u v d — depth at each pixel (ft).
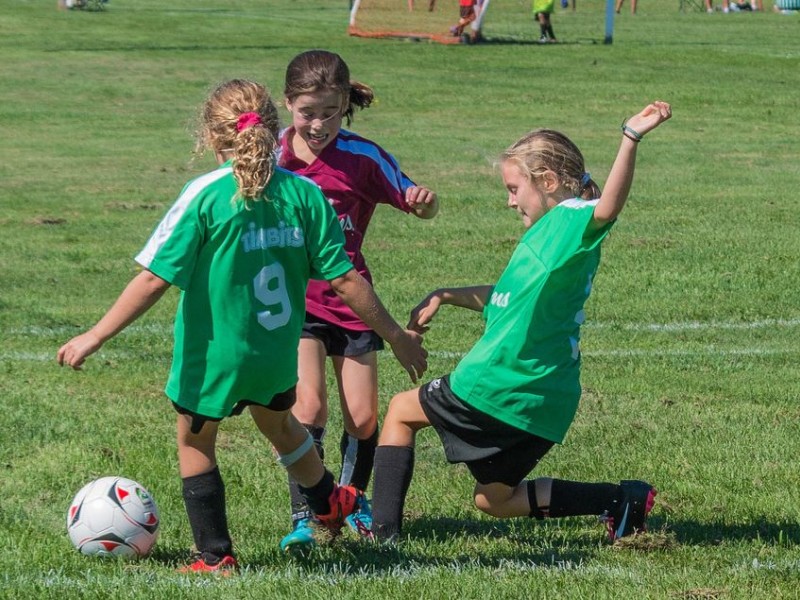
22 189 176.35
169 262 49.90
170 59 333.62
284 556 56.49
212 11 476.54
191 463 54.03
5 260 133.18
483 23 429.79
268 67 321.32
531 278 54.08
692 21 466.70
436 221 156.15
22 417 80.53
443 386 56.39
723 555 56.95
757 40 398.62
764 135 235.81
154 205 166.71
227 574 53.26
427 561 56.03
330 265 52.49
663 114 51.16
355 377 62.85
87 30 396.78
